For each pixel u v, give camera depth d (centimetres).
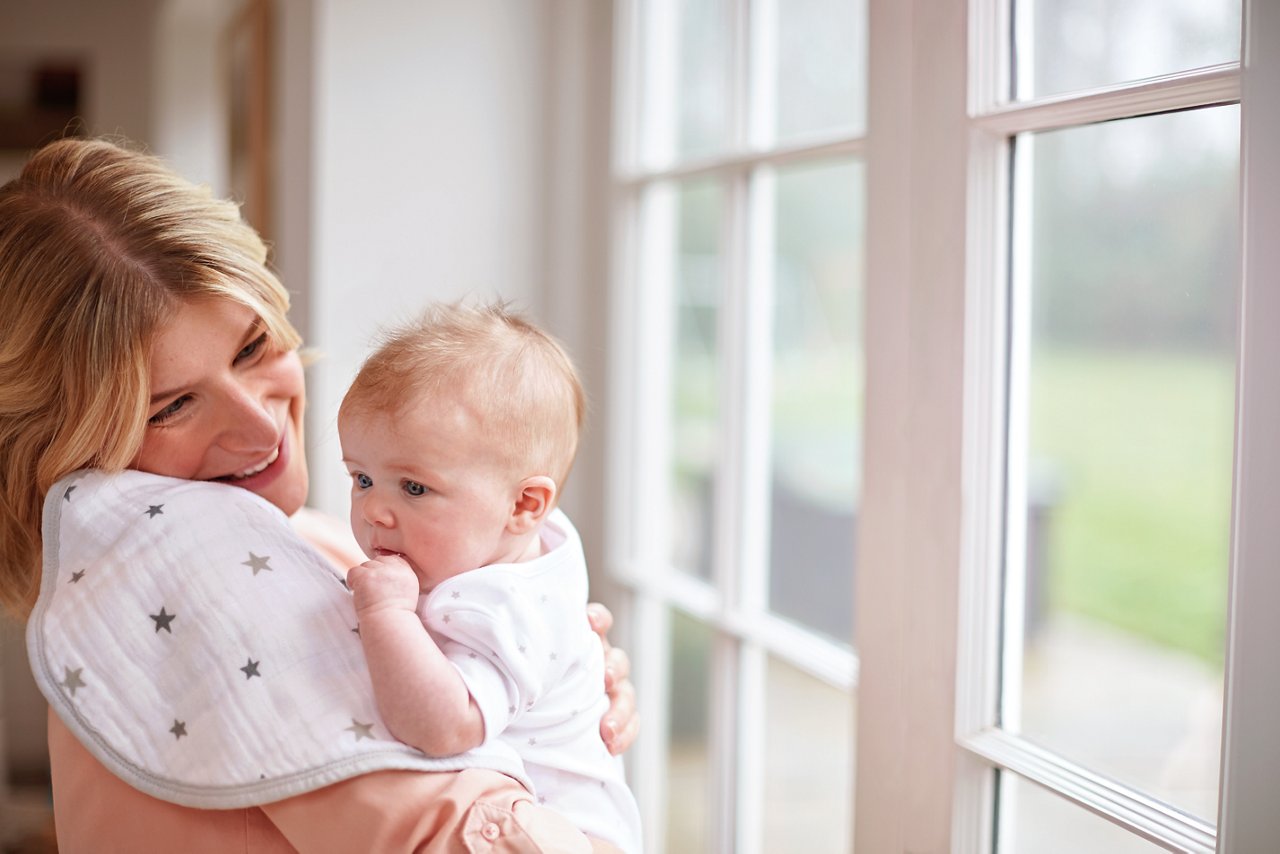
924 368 106
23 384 91
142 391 90
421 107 184
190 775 80
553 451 96
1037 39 99
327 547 123
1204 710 106
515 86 188
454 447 90
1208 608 107
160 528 88
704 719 166
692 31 167
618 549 186
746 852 159
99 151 96
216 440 95
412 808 77
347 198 181
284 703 80
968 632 103
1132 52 90
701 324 170
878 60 113
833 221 152
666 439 182
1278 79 71
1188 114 90
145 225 91
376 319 183
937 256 104
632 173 178
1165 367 98
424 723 79
